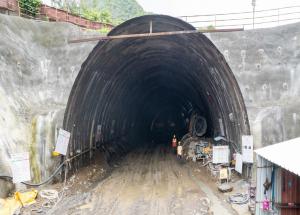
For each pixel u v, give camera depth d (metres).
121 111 30.19
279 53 16.73
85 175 18.80
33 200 14.48
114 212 13.88
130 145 33.19
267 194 11.33
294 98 16.41
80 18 24.59
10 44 17.61
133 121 36.97
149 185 18.25
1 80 16.58
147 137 43.62
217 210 13.84
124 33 17.28
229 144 20.84
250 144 15.95
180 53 21.81
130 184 18.48
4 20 17.72
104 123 25.12
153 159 26.33
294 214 10.86
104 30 20.62
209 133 29.53
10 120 15.93
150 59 25.33
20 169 14.80
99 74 20.02
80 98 18.77
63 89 17.83
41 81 18.19
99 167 21.44
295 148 10.70
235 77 16.80
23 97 17.44
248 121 16.33
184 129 41.34
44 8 22.38
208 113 28.91
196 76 24.95
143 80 31.38
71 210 13.82
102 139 24.95
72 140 18.30
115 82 24.11
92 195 16.03
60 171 16.86
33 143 16.58
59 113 17.25
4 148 14.80
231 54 16.95
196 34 16.59
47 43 18.39
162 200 15.50
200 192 16.50
